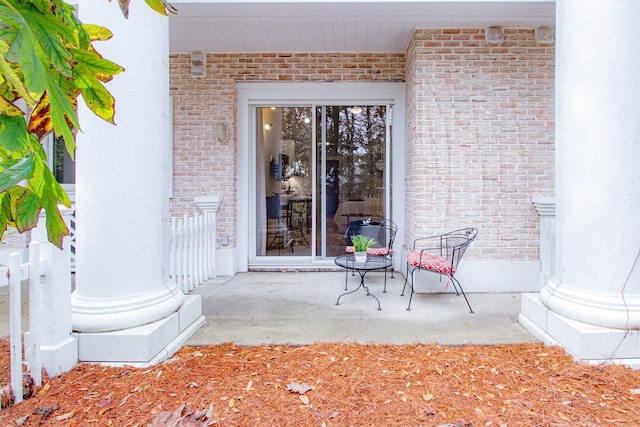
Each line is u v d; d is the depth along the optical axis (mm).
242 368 2443
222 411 1919
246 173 5652
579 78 2750
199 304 3361
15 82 726
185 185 5457
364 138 5734
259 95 5551
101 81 1087
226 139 5414
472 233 4547
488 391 2131
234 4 3887
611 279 2625
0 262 2195
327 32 4699
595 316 2592
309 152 5781
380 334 3105
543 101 4598
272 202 5844
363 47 5230
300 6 3938
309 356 2643
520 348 2789
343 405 1979
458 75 4586
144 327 2594
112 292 2586
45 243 2264
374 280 5094
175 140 5438
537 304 3094
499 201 4617
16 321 1993
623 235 2604
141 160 2686
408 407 1959
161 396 2068
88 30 1124
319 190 5785
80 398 2039
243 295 4344
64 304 2375
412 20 4305
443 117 4598
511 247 4613
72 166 5691
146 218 2721
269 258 5805
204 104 5418
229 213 5449
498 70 4582
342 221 5781
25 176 786
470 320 3471
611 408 1953
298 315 3617
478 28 4555
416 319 3496
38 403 1980
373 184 5738
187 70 5406
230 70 5414
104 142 2586
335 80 5430
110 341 2477
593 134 2680
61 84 952
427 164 4609
